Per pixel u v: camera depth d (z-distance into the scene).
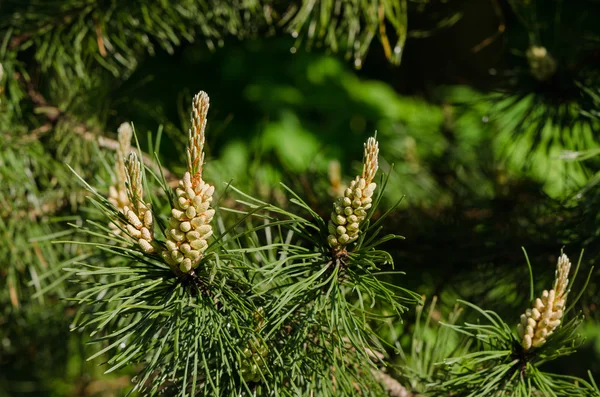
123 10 1.18
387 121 2.57
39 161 1.12
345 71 2.76
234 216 1.03
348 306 0.71
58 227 1.10
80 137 1.14
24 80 1.22
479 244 1.09
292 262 0.76
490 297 1.10
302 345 0.73
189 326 0.70
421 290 1.12
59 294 1.11
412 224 1.16
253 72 2.72
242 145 2.57
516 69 1.10
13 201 1.09
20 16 1.19
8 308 1.32
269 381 0.72
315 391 0.74
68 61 1.20
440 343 0.85
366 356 0.70
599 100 1.00
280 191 1.20
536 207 1.12
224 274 0.70
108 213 0.70
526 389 0.75
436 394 0.80
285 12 1.37
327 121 2.64
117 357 0.68
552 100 1.06
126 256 0.70
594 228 0.99
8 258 1.11
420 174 1.40
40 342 1.42
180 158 1.13
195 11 1.25
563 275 0.73
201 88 2.68
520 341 0.75
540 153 1.33
